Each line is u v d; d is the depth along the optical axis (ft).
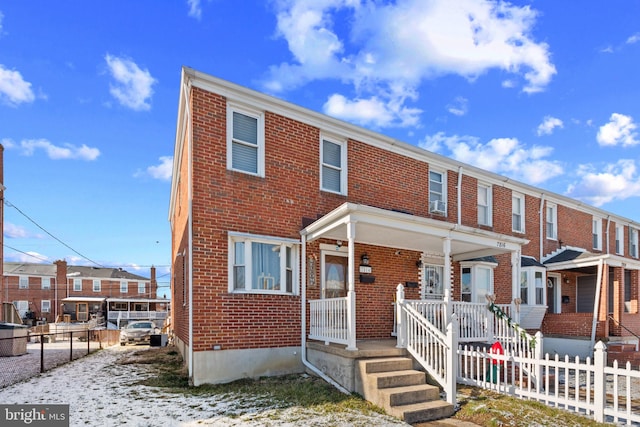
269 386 27.14
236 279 30.45
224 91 31.37
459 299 44.60
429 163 44.75
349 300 27.02
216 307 29.01
